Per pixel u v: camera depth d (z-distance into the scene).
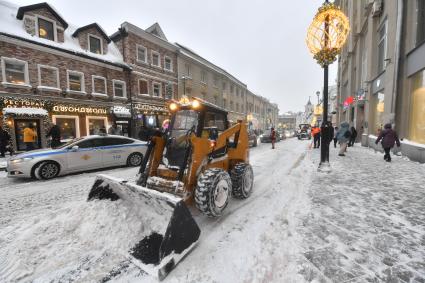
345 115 22.89
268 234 2.73
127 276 2.03
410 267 2.07
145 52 17.97
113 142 7.65
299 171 6.39
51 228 2.67
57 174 6.34
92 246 2.41
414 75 8.19
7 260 2.21
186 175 3.03
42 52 12.20
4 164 8.51
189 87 22.58
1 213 3.66
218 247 2.48
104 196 3.14
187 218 2.31
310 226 2.89
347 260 2.18
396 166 6.75
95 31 15.15
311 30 5.64
